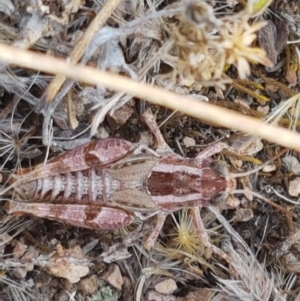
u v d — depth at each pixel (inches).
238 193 2.1
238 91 2.1
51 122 2.0
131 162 2.0
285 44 2.1
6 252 2.0
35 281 2.1
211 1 2.0
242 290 2.1
